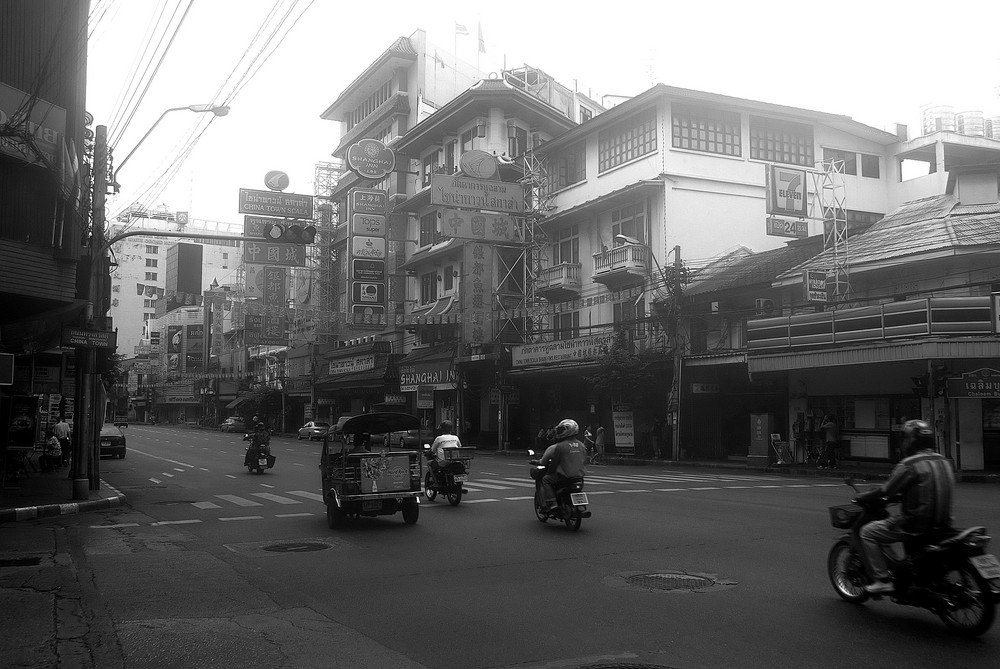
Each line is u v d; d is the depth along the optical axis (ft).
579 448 38.91
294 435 211.82
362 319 144.66
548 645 18.94
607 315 113.80
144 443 155.12
